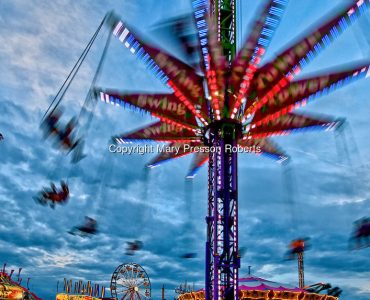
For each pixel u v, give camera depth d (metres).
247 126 18.78
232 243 16.64
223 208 17.00
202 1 15.88
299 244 15.43
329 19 15.11
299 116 19.33
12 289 35.34
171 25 15.33
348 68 16.58
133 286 61.50
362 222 12.52
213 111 18.05
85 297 58.41
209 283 17.06
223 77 16.62
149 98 18.39
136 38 15.78
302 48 15.60
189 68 16.78
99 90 17.95
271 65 16.30
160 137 21.55
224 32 18.86
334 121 18.59
